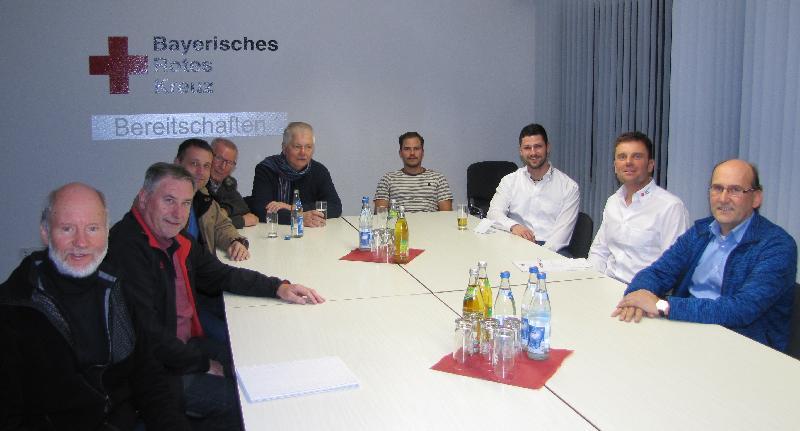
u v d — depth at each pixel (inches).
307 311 83.7
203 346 95.9
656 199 121.5
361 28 217.5
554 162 227.3
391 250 113.3
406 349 69.2
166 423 66.7
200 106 207.9
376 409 54.9
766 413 53.3
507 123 235.9
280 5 209.8
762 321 84.0
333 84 217.3
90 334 64.6
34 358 59.9
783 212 131.7
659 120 179.8
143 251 82.0
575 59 213.5
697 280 93.6
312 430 51.4
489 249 121.3
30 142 197.5
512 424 51.9
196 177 120.2
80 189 65.4
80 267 63.6
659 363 64.4
